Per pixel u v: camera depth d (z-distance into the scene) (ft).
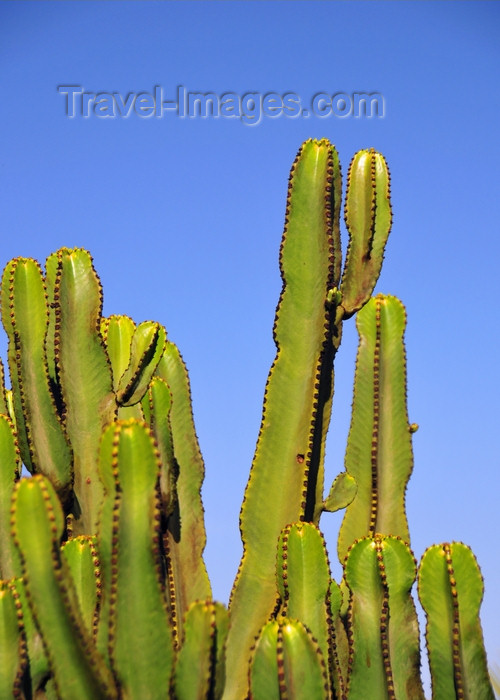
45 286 14.79
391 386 16.35
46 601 10.28
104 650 10.92
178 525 15.33
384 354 16.38
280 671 11.07
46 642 10.34
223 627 10.82
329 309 14.42
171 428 15.71
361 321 16.57
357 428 16.31
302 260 14.57
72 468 14.28
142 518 10.85
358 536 16.05
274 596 14.28
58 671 10.37
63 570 10.38
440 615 12.89
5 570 13.39
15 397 14.67
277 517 14.42
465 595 12.82
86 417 14.49
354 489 14.73
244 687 14.02
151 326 14.99
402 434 16.29
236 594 14.38
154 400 14.56
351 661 13.21
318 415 14.57
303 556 12.70
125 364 16.24
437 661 12.84
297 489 14.40
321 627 12.54
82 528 14.33
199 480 15.69
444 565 12.89
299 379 14.49
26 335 14.32
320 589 12.66
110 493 10.93
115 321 16.49
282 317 14.60
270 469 14.47
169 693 10.81
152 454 10.95
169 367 15.90
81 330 14.55
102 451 11.00
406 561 13.39
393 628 13.34
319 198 14.58
